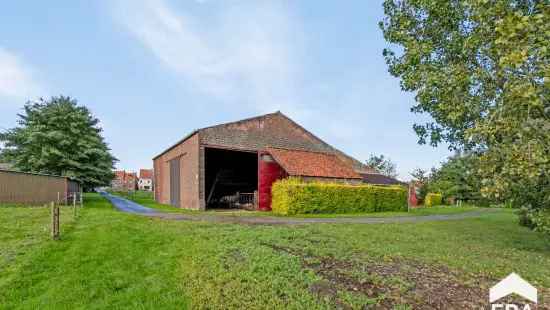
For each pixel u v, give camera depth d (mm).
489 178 6285
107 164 29625
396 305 4344
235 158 30047
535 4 5883
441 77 7512
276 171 22016
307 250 7230
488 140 6441
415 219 16938
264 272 5594
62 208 14617
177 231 9188
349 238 8922
